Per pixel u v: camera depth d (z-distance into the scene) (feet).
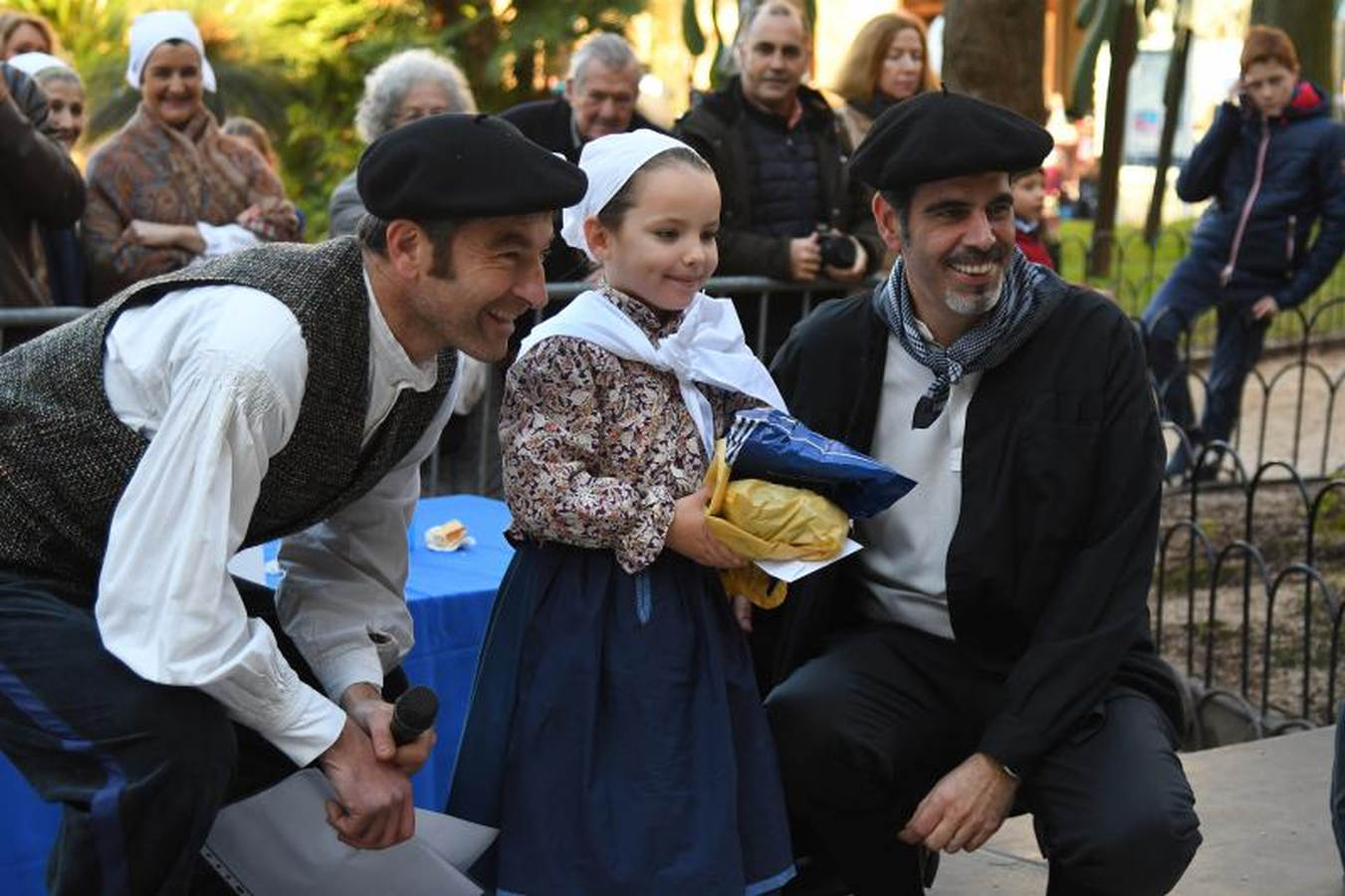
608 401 10.43
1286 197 29.86
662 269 10.47
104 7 40.50
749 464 10.39
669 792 10.20
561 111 20.83
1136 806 10.52
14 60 20.68
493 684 10.59
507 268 9.35
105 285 19.51
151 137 20.03
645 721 10.27
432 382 9.82
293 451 9.43
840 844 11.60
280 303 9.20
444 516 16.02
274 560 13.92
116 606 8.98
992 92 20.71
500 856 10.46
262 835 10.09
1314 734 16.75
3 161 17.51
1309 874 13.61
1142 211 64.03
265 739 9.70
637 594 10.41
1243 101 29.99
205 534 8.90
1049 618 10.98
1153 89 66.64
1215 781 15.60
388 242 9.33
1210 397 30.68
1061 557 11.14
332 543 10.71
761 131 20.56
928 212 10.86
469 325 9.46
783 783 11.33
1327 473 31.53
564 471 10.25
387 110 19.38
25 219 18.13
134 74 19.98
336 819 9.61
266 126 42.78
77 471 9.37
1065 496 11.04
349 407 9.47
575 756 10.28
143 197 19.76
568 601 10.44
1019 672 10.88
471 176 9.14
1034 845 14.30
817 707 11.23
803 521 10.21
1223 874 13.61
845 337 11.62
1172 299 30.89
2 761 11.99
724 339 10.78
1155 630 22.66
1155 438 11.19
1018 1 20.51
